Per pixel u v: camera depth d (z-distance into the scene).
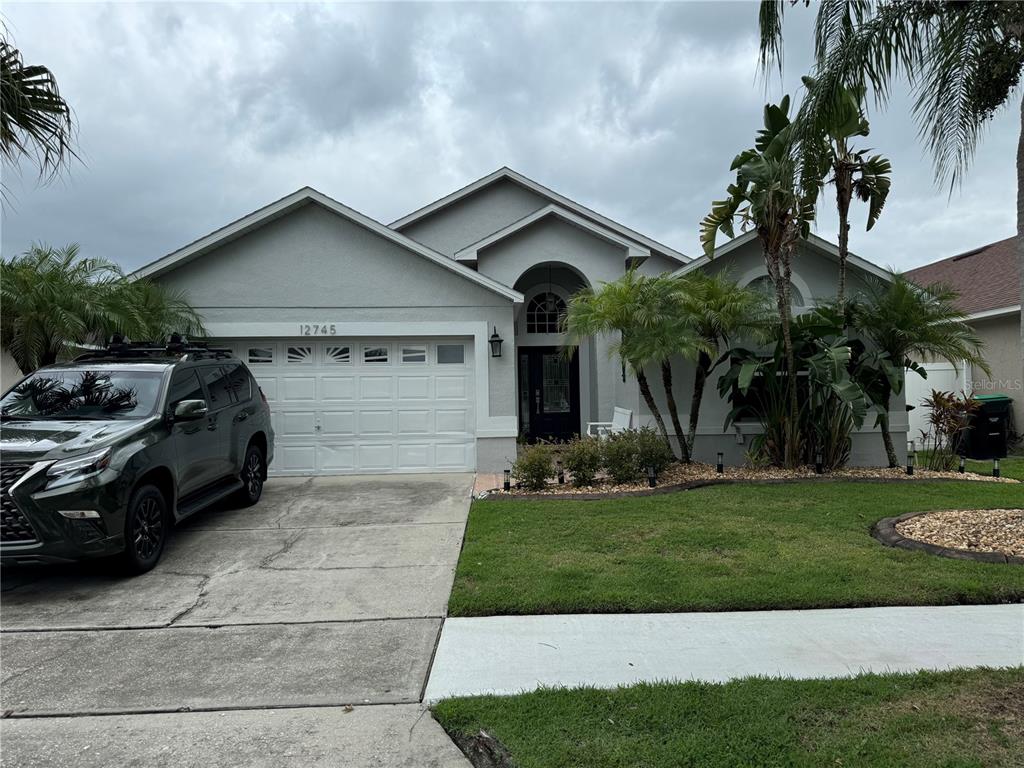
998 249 18.52
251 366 11.00
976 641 4.19
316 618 4.83
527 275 15.72
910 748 2.95
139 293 9.47
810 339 10.37
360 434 11.07
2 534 5.16
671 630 4.46
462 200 15.93
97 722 3.46
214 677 3.94
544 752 3.00
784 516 7.27
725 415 11.53
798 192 6.44
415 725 3.39
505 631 4.53
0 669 4.09
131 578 5.76
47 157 5.66
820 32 6.07
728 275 11.55
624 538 6.52
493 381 11.06
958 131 6.10
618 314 9.73
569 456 9.51
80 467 5.29
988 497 8.20
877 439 11.57
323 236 10.98
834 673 3.78
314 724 3.41
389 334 10.98
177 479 6.47
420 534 7.07
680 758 2.92
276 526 7.47
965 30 5.80
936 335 10.38
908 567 5.49
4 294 7.57
